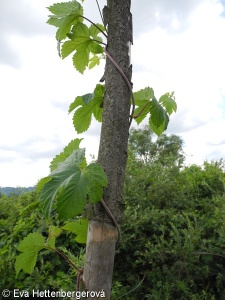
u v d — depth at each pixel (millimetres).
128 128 1410
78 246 3230
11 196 4609
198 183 4066
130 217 3250
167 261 3160
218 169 4188
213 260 3088
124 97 1393
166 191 3723
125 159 1370
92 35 1665
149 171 3930
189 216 3504
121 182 1342
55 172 1268
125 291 2998
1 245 3412
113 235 1300
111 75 1409
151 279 3053
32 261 1541
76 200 1186
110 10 1472
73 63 1765
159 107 1661
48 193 1212
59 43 1653
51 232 1557
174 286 2889
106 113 1384
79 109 1689
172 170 3984
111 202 1306
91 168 1239
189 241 2982
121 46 1434
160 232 3336
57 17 1593
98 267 1277
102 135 1372
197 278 3031
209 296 2906
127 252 3260
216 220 3230
